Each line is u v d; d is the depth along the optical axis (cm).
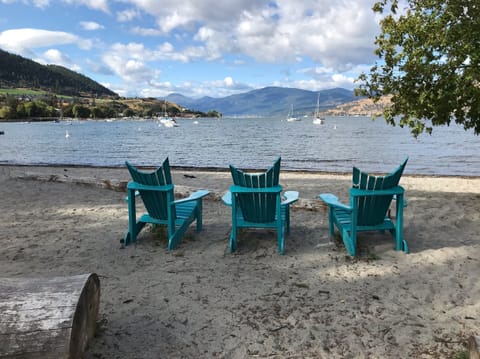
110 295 379
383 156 2194
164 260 473
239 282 405
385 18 727
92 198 860
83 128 7950
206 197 828
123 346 293
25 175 1108
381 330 312
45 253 506
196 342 299
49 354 221
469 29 618
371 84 758
